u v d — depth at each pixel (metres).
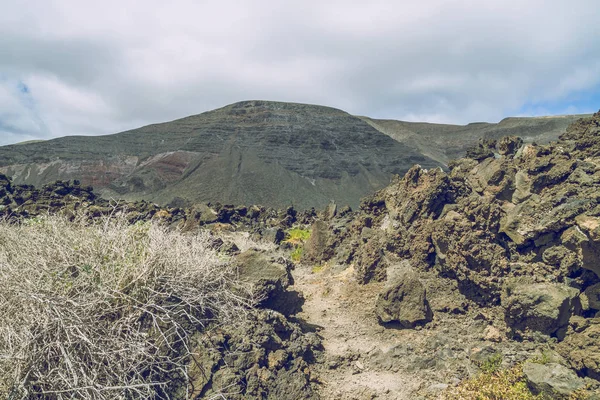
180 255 8.00
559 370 7.14
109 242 7.66
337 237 18.14
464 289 10.71
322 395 7.87
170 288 7.20
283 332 8.78
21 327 5.60
